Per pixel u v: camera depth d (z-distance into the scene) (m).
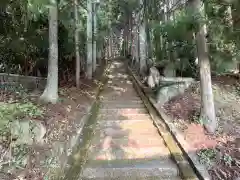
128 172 4.39
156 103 7.97
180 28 6.85
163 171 4.38
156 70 11.19
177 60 10.29
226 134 5.39
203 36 5.77
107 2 19.48
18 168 3.74
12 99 5.59
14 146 3.98
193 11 5.80
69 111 6.30
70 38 9.87
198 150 4.74
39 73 9.36
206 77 5.71
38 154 4.14
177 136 5.39
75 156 4.64
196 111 6.38
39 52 8.70
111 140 5.64
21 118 4.51
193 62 9.82
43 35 8.07
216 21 6.11
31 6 6.35
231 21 6.39
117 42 45.69
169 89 8.17
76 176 4.08
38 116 5.00
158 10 13.75
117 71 19.19
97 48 19.84
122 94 10.49
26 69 8.38
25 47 7.72
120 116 7.36
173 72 10.51
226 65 7.84
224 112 6.44
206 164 4.30
